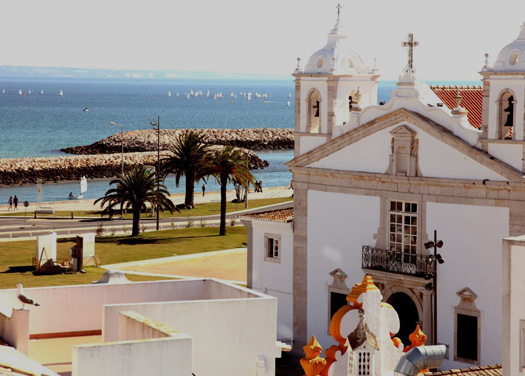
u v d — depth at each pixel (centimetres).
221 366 2541
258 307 2567
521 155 4616
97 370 2053
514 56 4662
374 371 2267
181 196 12575
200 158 11131
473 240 4794
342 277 5366
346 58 5500
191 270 7381
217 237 8888
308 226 5541
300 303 5619
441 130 4866
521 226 4634
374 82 5597
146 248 8250
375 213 5191
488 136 4728
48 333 2830
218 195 12888
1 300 2758
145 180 9206
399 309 5128
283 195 12862
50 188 16250
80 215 10694
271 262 5772
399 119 5028
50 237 7106
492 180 4697
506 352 2355
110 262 7581
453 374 2744
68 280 6719
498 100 4681
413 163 4988
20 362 2220
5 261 7425
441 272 4909
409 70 5038
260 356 2575
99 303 2877
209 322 2530
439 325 4925
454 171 4844
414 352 2234
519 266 2323
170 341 2114
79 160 18100
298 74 5581
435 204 4919
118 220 10194
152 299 2930
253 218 5825
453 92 5784
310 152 5478
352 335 2250
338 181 5359
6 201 14362
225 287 2895
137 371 2084
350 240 5328
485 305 4772
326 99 5469
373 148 5178
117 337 2455
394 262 5066
